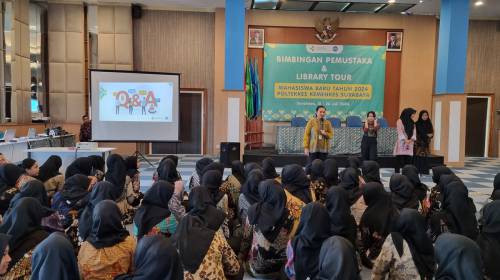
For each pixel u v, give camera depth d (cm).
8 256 199
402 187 363
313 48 1173
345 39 1175
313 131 684
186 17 1142
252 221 296
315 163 454
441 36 995
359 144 969
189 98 1178
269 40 1162
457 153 979
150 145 1174
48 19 1085
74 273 171
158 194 280
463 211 319
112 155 421
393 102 1200
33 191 301
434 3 1049
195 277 191
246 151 1013
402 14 1166
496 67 1238
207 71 1160
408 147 804
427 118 863
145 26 1134
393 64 1190
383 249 228
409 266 218
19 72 942
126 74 834
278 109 1184
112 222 207
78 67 1100
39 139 841
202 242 202
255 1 1055
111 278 202
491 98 1249
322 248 179
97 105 826
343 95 1191
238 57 918
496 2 1040
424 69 1184
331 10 1145
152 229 275
